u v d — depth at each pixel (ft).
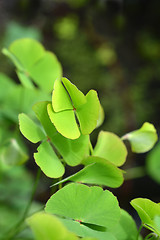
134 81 3.01
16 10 2.64
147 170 0.94
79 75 2.95
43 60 0.81
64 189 0.54
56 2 2.65
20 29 1.94
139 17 2.90
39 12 2.68
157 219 0.52
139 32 2.98
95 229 0.56
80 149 0.58
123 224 0.60
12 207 1.26
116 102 2.94
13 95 0.95
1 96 0.98
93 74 2.95
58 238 0.43
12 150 0.82
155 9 2.82
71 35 2.84
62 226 0.43
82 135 0.58
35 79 0.82
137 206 0.54
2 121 0.98
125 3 2.77
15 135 0.83
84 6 2.71
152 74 3.01
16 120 0.93
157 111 2.96
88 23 2.80
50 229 0.43
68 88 0.56
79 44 2.89
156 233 0.55
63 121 0.55
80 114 0.56
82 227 0.54
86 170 0.57
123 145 0.63
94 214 0.55
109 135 0.64
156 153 0.92
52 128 0.58
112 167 0.57
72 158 0.58
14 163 0.82
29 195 1.46
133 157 2.60
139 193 2.66
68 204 0.54
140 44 2.99
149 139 0.67
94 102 0.55
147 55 3.02
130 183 2.58
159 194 2.69
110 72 2.97
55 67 0.81
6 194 1.37
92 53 2.92
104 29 2.90
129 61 3.03
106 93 2.96
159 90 2.97
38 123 0.96
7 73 2.53
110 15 2.83
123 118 2.90
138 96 2.96
